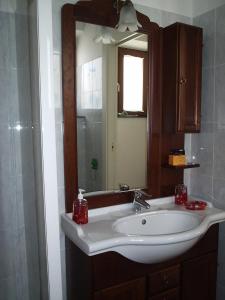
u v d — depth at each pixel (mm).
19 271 1413
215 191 1605
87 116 1395
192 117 1558
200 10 1628
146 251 1129
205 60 1616
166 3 1591
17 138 1342
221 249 1587
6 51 1279
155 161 1612
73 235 1189
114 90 1465
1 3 1238
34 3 911
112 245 1086
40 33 876
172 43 1491
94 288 1112
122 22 1243
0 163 1327
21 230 1399
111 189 1503
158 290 1271
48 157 934
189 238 1151
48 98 912
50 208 959
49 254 977
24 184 1327
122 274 1165
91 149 1426
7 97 1306
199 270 1397
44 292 1095
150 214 1448
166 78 1553
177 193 1632
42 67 891
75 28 1312
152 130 1576
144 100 1546
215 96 1567
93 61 1382
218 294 1629
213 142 1600
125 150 1527
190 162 1759
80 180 1406
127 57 1474
